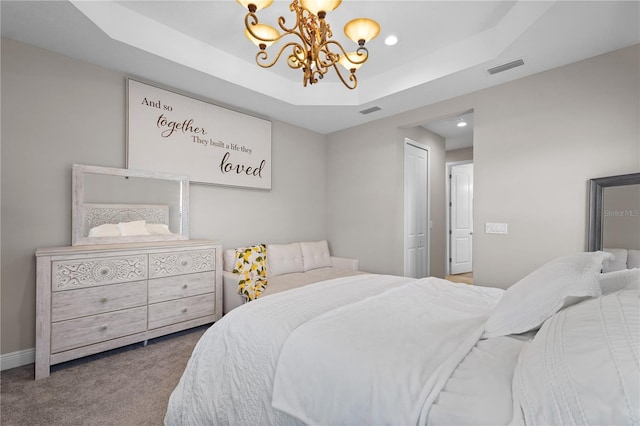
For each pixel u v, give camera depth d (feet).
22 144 7.18
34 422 5.05
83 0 6.25
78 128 7.96
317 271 12.42
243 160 11.45
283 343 3.69
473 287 6.10
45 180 7.47
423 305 4.90
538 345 2.66
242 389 3.84
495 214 9.39
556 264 3.65
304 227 13.99
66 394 5.87
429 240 15.14
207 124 10.41
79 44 7.29
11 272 7.04
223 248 11.02
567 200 8.13
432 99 10.57
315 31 5.68
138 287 7.73
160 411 5.37
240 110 11.42
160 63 8.16
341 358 3.16
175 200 9.47
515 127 9.01
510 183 9.09
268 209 12.55
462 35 8.19
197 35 8.32
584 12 6.05
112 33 6.96
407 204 13.29
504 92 9.23
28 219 7.25
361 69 10.10
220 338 4.43
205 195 10.53
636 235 6.81
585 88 7.86
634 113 7.22
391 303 4.96
